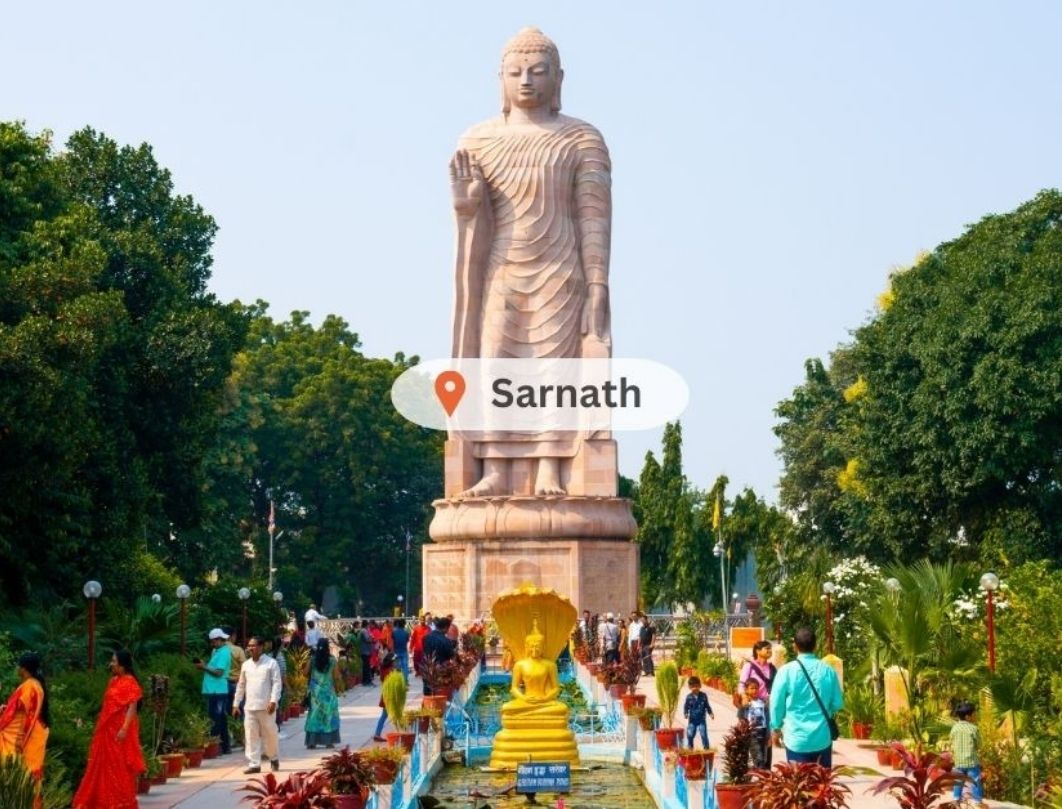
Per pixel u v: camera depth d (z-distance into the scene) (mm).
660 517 97062
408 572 103250
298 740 33469
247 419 93688
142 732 26656
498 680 45688
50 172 45531
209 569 74438
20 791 16734
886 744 28609
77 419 37500
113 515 44031
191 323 55156
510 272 62344
